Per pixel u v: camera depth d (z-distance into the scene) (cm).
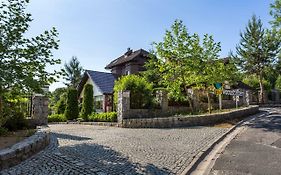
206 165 766
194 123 1648
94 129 1585
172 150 912
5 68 909
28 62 964
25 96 1079
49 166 688
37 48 977
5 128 1116
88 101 2641
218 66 2103
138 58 3722
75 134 1328
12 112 1234
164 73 2222
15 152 705
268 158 813
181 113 2103
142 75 2878
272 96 4412
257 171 685
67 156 797
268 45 3981
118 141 1091
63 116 2722
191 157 816
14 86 962
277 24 2534
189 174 679
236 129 1460
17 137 977
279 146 985
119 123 1753
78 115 2762
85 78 3716
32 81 941
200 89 2362
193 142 1065
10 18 985
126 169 676
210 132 1330
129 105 1831
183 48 2016
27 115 1609
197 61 2025
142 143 1045
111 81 3606
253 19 4181
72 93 2780
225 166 739
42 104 1633
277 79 4669
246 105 2548
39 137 908
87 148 931
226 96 2725
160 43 2070
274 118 1778
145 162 750
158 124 1614
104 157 796
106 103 3266
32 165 696
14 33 952
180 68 2041
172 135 1255
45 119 1628
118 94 1844
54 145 984
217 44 2086
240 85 3959
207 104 2445
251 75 4331
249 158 821
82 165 699
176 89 2069
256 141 1091
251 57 4119
